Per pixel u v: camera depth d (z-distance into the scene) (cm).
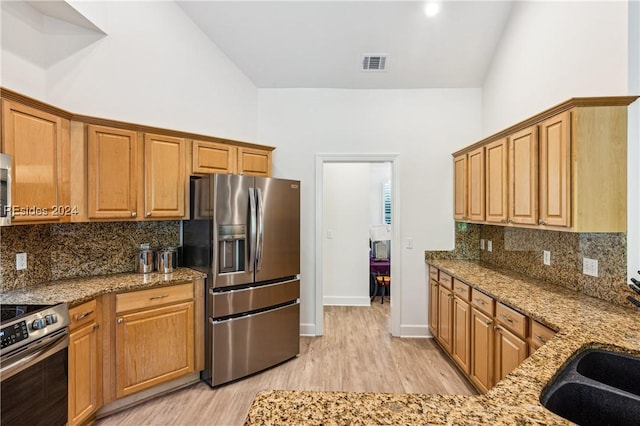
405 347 342
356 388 261
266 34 321
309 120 378
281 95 379
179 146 281
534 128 215
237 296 274
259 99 379
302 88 378
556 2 236
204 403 241
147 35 285
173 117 302
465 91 371
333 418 82
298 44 330
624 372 127
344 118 376
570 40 222
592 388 107
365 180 496
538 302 195
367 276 495
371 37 321
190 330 261
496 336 218
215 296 263
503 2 289
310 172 378
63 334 184
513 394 93
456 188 359
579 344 131
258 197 286
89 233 264
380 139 375
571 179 184
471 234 371
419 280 373
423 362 307
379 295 555
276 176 378
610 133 180
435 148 372
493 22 306
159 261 274
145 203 262
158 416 225
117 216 249
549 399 99
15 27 220
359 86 373
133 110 276
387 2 288
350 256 496
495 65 331
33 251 232
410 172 374
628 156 180
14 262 219
